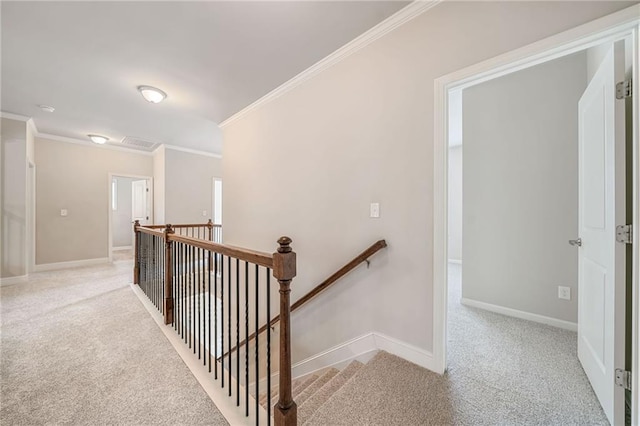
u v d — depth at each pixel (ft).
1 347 6.73
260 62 7.84
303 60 7.72
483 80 5.08
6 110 11.74
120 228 24.76
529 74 8.63
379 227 6.38
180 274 7.79
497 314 8.89
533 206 8.47
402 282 5.96
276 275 3.89
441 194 5.36
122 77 8.79
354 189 6.94
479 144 9.53
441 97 5.36
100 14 5.97
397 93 6.04
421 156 5.64
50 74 8.63
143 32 6.59
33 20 6.15
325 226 7.75
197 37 6.75
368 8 5.77
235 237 12.05
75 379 5.51
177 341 7.10
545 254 8.25
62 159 16.16
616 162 4.23
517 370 5.61
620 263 4.15
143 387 5.30
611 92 4.41
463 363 5.86
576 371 5.57
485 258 9.34
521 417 4.35
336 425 4.17
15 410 4.66
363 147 6.72
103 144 17.65
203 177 19.44
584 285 5.59
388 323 6.21
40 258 15.40
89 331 7.62
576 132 7.88
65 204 16.29
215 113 11.82
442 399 4.73
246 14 5.95
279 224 9.51
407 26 5.88
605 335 4.56
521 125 8.73
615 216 4.23
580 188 5.86
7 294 10.91
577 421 4.32
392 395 4.82
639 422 3.65
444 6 5.32
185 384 5.42
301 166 8.56
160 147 18.11
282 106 9.34
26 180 12.67
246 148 11.32
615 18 3.69
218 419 4.53
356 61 6.88
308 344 8.31
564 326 7.84
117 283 12.64
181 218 18.35
